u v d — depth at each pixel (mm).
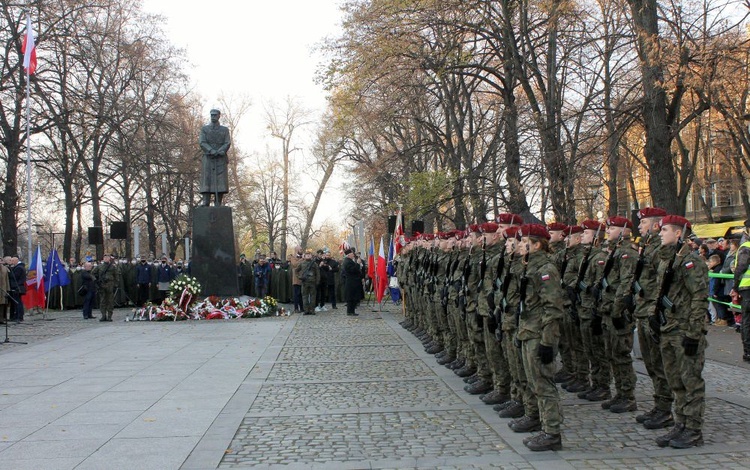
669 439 6496
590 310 8805
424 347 13711
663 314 6645
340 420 7727
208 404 8586
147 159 34500
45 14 27031
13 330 18375
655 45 15258
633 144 29078
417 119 26438
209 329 17891
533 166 23438
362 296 26016
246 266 30031
